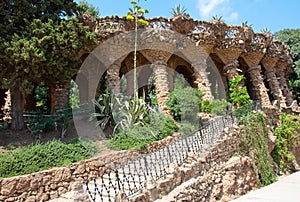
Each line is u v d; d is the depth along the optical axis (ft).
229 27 57.16
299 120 53.26
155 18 48.24
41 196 22.12
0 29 32.12
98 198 18.29
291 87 88.94
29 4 34.68
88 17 43.32
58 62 33.32
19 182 21.36
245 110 38.55
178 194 19.76
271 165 36.83
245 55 63.87
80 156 27.55
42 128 36.76
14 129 36.17
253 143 34.14
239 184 27.86
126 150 29.78
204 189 23.24
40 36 32.86
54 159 25.84
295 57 90.79
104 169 26.73
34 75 32.65
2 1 33.71
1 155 25.95
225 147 29.30
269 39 65.72
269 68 71.41
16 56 30.30
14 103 37.01
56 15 36.52
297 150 46.57
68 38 34.60
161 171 20.89
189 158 24.26
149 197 18.03
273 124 44.78
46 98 56.70
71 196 22.15
